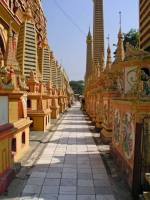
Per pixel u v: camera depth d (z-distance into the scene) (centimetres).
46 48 2052
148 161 639
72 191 665
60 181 736
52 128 1812
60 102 3441
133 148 680
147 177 514
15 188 680
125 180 740
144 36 877
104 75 1533
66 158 996
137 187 605
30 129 1611
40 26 2531
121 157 831
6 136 713
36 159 963
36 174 794
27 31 1445
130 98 717
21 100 1026
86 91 3616
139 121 639
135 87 714
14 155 870
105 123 1380
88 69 4753
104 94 1405
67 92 5409
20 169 834
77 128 1914
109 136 1291
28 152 1034
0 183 638
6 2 1609
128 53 818
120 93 941
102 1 3322
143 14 882
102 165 898
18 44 1454
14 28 1809
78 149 1162
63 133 1652
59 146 1229
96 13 3312
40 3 2572
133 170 623
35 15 2369
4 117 705
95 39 3288
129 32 2827
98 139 1426
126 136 770
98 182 730
